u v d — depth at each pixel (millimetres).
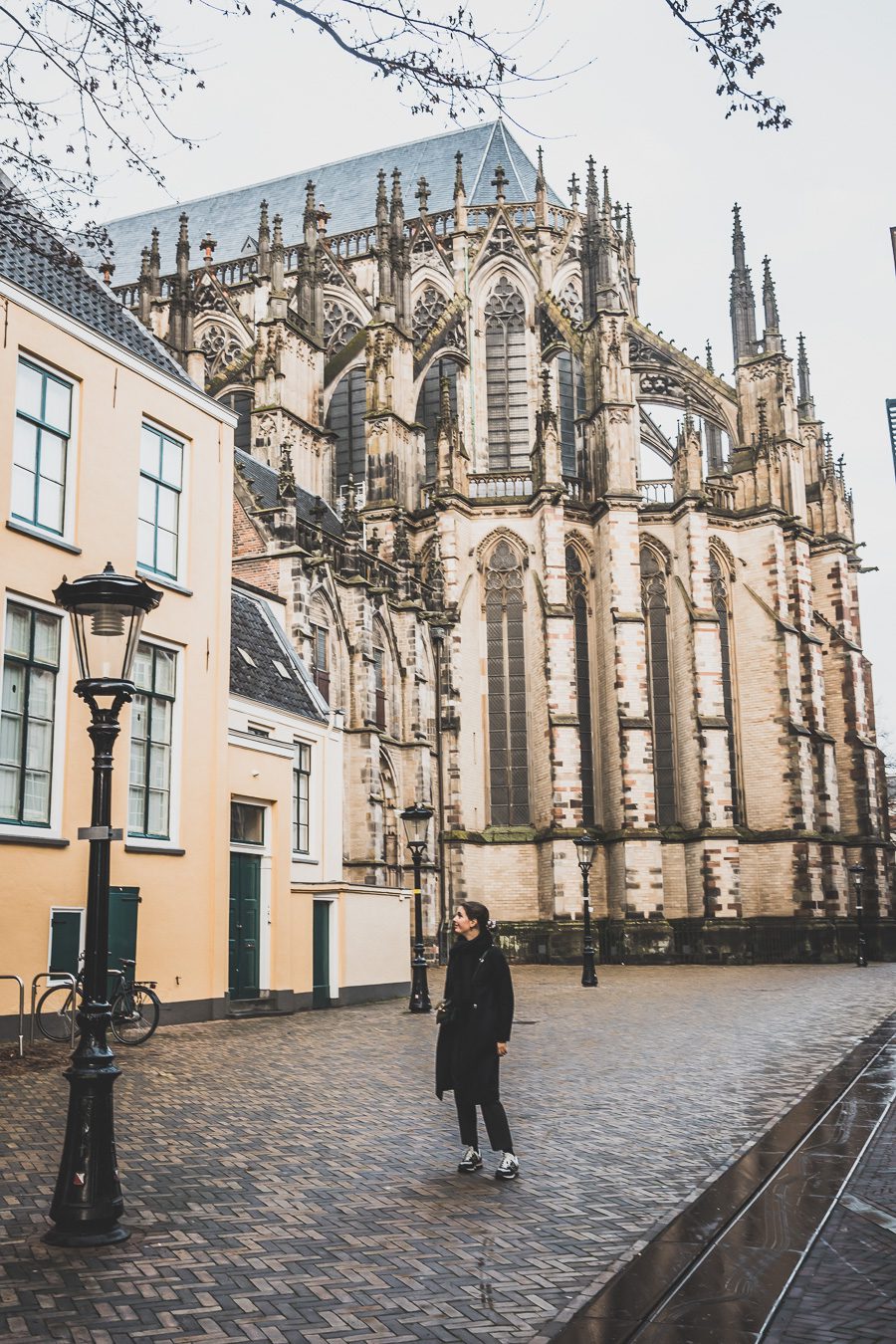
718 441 77312
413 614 52281
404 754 51562
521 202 72375
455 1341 6879
